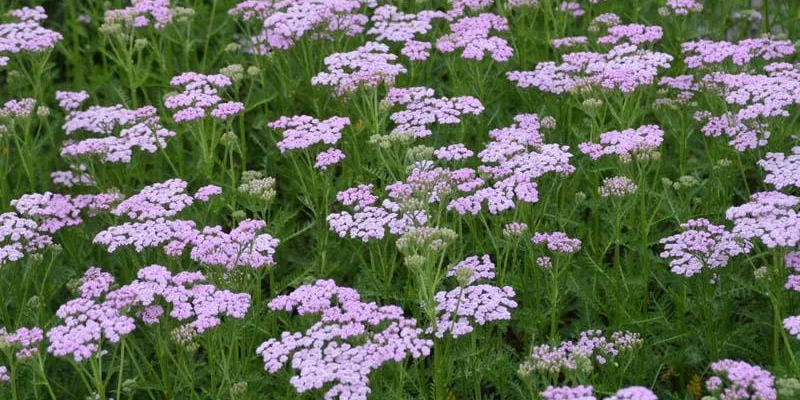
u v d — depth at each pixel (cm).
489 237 143
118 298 128
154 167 157
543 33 170
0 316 140
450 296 129
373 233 134
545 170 139
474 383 131
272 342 125
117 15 161
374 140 142
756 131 146
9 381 128
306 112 164
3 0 178
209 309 127
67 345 124
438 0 176
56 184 160
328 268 143
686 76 156
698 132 159
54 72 171
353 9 166
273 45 159
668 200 140
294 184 154
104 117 154
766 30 170
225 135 147
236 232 134
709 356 136
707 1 176
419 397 129
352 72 159
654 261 140
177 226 137
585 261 141
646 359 136
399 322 126
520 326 135
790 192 145
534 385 128
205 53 165
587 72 153
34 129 167
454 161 145
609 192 135
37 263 138
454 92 158
